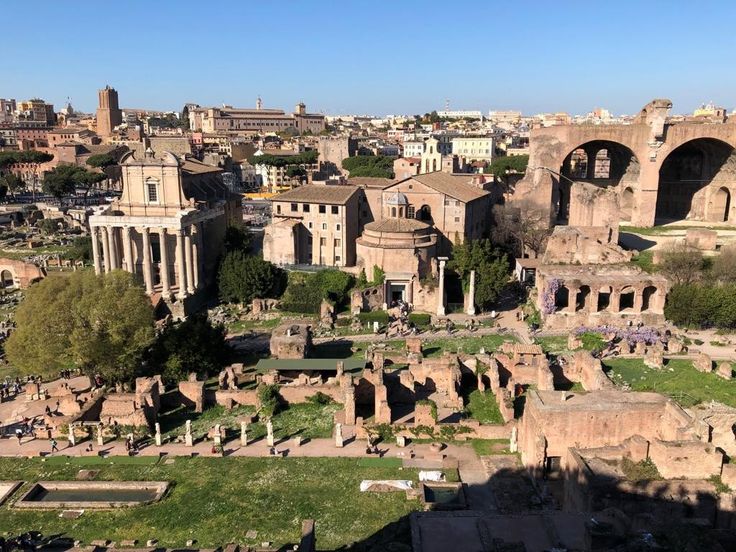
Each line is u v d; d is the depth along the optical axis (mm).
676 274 102375
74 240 179375
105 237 118500
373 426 66250
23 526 51531
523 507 52094
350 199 125688
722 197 150000
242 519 51375
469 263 108750
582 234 116625
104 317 77438
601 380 69000
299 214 127500
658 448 49156
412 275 110312
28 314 78188
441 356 84562
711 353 81938
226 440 66312
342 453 62594
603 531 39938
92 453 64062
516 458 60594
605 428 54938
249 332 103375
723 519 45594
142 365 83062
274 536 48750
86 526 51250
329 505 53031
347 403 69188
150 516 52344
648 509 46031
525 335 96312
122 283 82188
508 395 71062
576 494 49750
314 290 111875
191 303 115125
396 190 123500
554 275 100125
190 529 50281
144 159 121125
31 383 79500
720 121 154125
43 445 66250
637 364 76688
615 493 46500
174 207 121562
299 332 92438
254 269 115438
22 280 140250
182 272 116188
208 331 84438
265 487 56312
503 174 180375
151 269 117250
